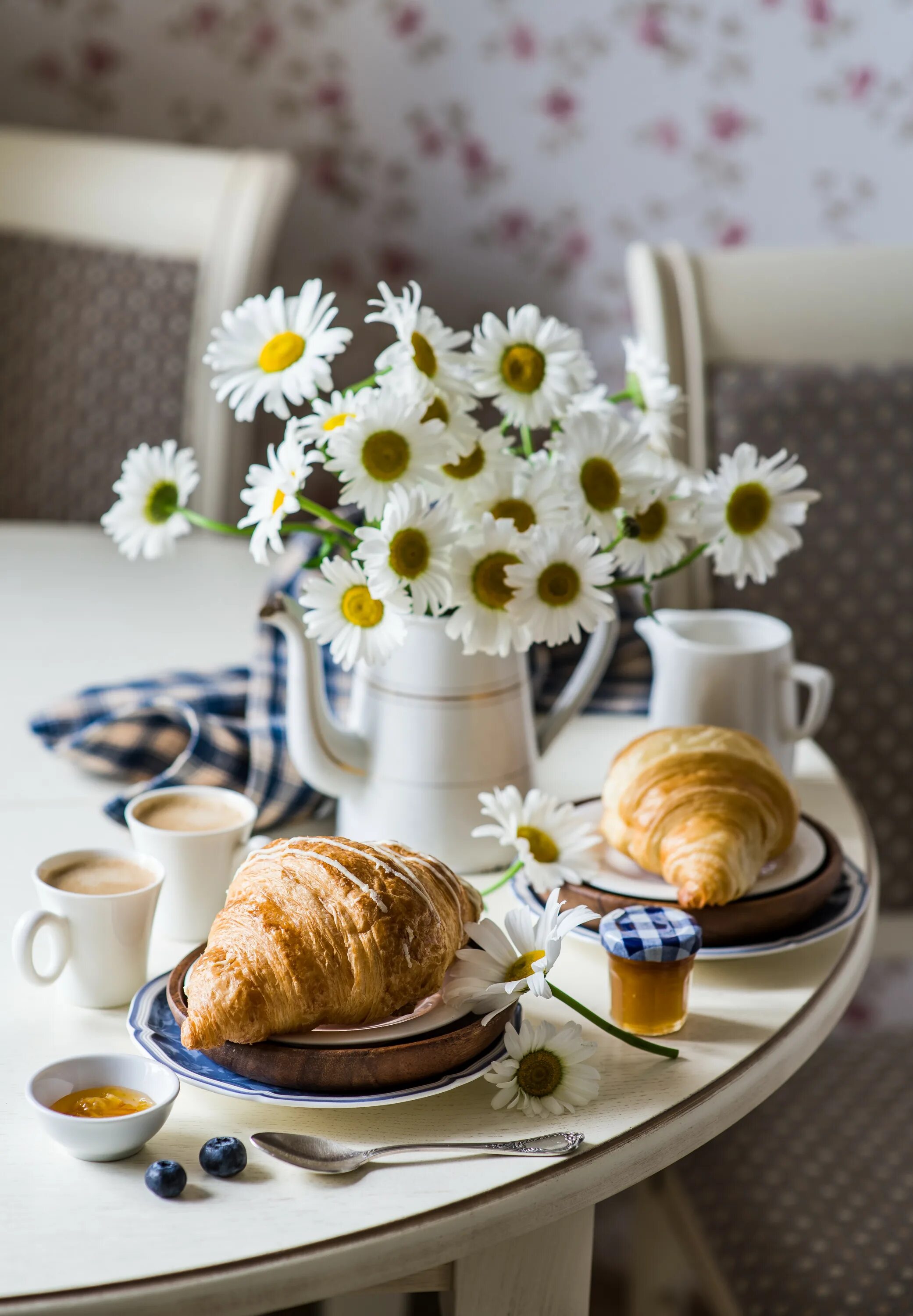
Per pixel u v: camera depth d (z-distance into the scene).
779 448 2.05
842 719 2.14
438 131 2.84
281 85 2.78
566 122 2.87
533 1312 1.17
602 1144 1.13
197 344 2.48
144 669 1.68
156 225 2.47
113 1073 1.13
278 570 1.64
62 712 1.53
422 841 1.34
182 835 1.27
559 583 1.24
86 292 2.49
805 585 2.10
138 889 1.22
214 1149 1.11
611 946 1.20
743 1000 1.26
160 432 2.50
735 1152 1.60
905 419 2.08
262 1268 1.06
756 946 1.27
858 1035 1.80
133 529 1.34
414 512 1.22
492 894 1.34
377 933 1.14
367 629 1.25
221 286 2.46
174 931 1.29
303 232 2.86
